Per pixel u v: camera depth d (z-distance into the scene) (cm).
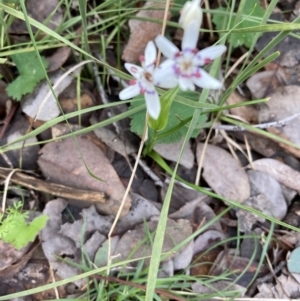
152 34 17
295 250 15
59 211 15
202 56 9
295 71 17
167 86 10
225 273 15
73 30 17
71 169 15
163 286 15
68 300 13
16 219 14
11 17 15
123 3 17
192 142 16
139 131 15
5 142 15
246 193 16
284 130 16
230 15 15
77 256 15
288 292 15
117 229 15
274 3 13
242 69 16
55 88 16
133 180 16
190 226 15
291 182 16
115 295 14
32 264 14
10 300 14
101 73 16
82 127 16
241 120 16
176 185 16
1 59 14
